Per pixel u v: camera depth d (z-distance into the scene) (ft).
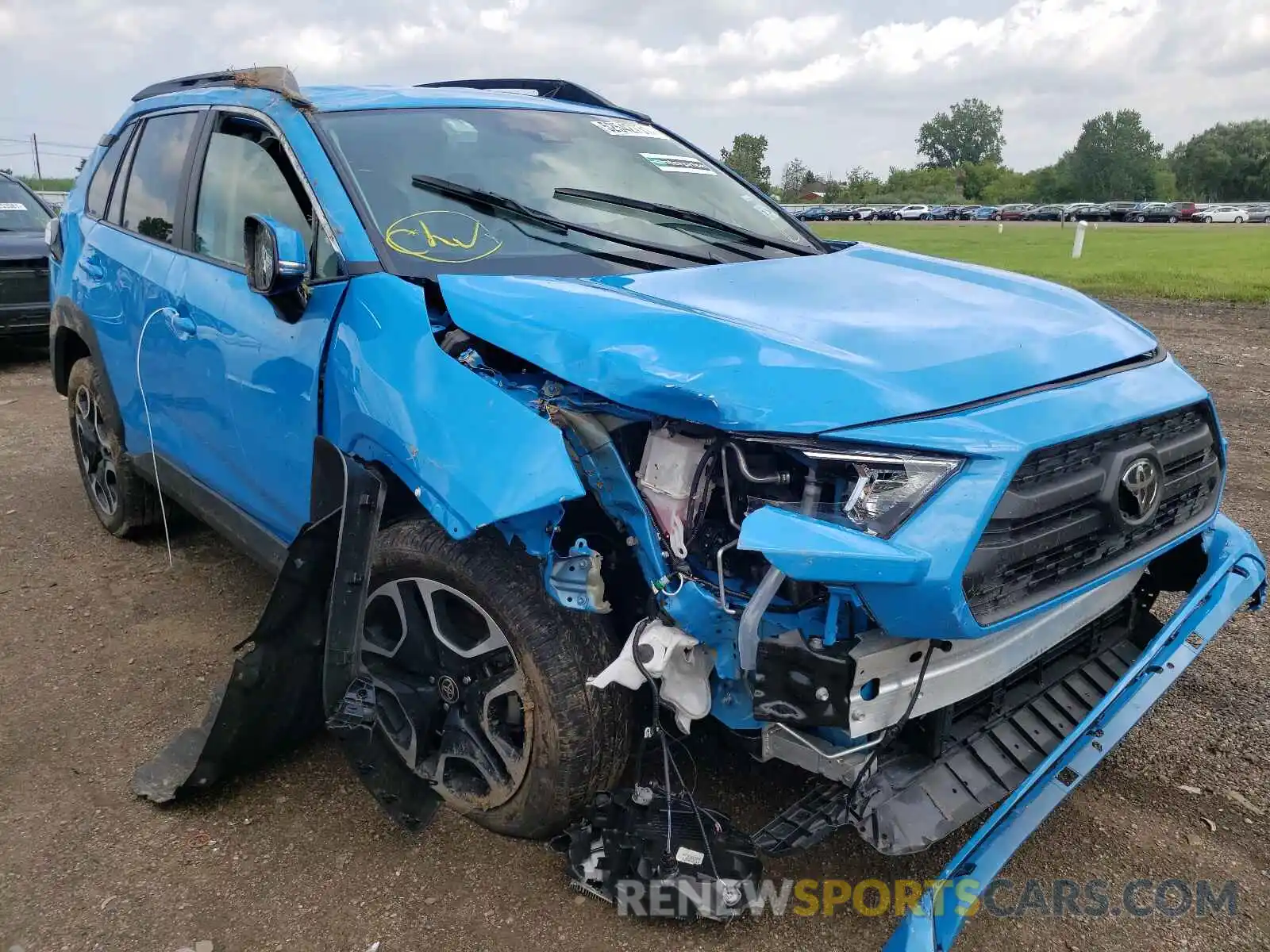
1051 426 7.26
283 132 10.79
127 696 11.48
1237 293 46.32
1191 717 11.22
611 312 7.95
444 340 8.47
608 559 8.23
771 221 12.52
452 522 7.68
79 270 15.08
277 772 10.09
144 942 7.84
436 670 8.92
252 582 14.62
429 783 8.91
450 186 10.27
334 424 9.23
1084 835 9.29
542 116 12.38
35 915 8.11
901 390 7.13
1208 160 350.02
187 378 11.95
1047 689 8.98
